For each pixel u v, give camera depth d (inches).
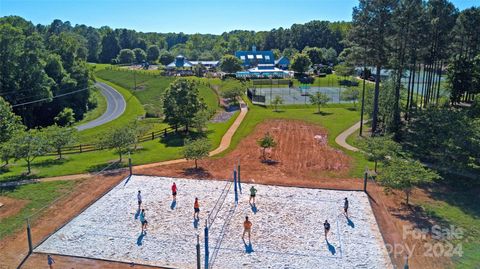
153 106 3693.4
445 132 1722.4
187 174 1691.7
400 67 2223.2
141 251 1098.7
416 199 1430.9
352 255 1072.8
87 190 1509.6
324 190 1518.2
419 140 1882.4
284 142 2188.7
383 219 1275.8
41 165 1813.5
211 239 1156.5
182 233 1192.2
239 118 2832.2
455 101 2871.6
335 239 1155.3
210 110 2997.0
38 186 1537.9
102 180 1612.9
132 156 1940.2
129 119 3248.0
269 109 3139.8
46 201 1406.3
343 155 1947.6
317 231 1200.8
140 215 1226.0
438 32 2386.8
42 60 3449.8
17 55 3176.7
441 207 1362.0
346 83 4675.2
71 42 4128.9
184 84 2444.6
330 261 1046.4
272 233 1189.7
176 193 1486.2
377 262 1039.0
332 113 2960.1
